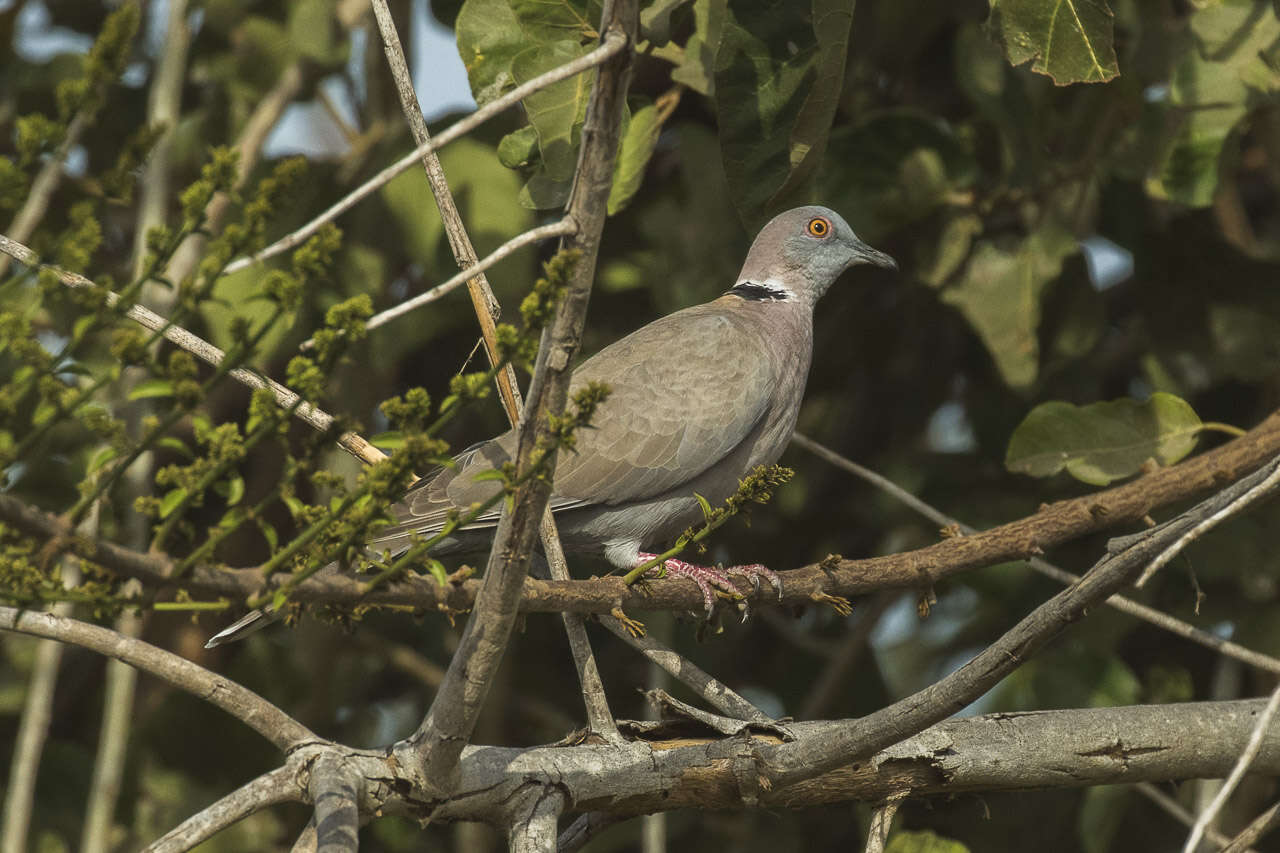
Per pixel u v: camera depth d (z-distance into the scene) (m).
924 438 13.98
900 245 12.66
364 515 4.86
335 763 5.73
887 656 16.41
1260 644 11.18
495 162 11.12
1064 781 6.98
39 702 9.98
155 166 10.85
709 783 6.57
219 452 4.68
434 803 6.01
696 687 7.54
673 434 9.66
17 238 10.05
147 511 4.76
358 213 11.71
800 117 7.55
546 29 7.73
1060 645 11.27
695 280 11.95
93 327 4.41
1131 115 10.62
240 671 12.59
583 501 9.55
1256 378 11.53
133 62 13.05
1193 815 10.09
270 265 11.30
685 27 9.97
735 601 7.98
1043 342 11.81
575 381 9.82
